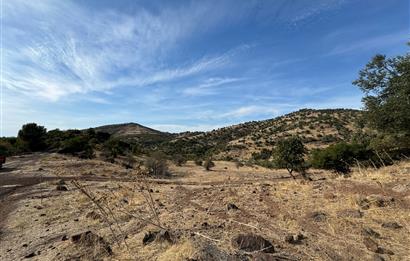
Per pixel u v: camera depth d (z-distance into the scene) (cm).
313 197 920
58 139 5481
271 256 444
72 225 759
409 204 738
